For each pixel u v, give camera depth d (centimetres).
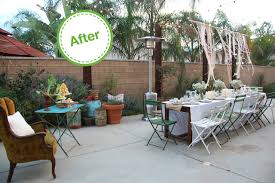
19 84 582
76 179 330
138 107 769
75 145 464
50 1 902
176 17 968
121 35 902
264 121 668
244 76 1257
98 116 604
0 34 722
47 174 346
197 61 1073
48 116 577
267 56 1622
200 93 555
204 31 669
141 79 834
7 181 323
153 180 325
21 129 339
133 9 900
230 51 775
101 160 393
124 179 329
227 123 527
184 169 358
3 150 439
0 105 312
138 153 422
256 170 353
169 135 498
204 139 473
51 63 674
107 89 741
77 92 625
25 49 685
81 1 823
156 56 760
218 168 360
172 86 911
